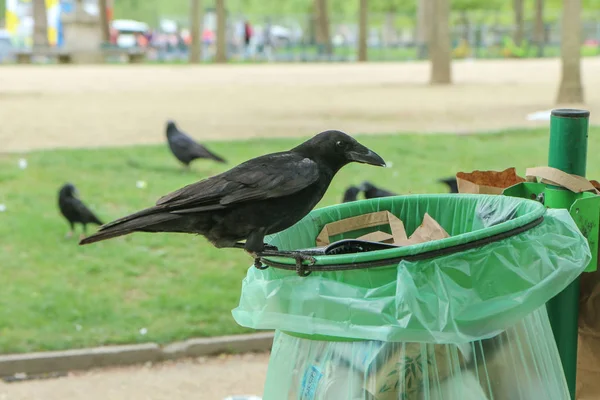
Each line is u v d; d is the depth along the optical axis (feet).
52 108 66.08
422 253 7.59
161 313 22.77
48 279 25.25
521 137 49.14
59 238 29.04
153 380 19.27
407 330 7.51
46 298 23.71
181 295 24.06
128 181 37.78
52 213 32.22
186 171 40.19
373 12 235.40
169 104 69.56
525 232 8.11
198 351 20.88
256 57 167.43
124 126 55.72
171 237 29.01
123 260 26.84
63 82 94.07
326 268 7.86
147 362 20.51
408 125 55.67
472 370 7.84
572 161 10.51
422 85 90.22
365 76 107.14
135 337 21.16
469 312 7.62
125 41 188.85
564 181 10.16
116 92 80.89
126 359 20.43
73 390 18.74
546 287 7.99
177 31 208.64
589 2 225.97
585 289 10.62
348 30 230.48
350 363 7.89
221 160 40.14
